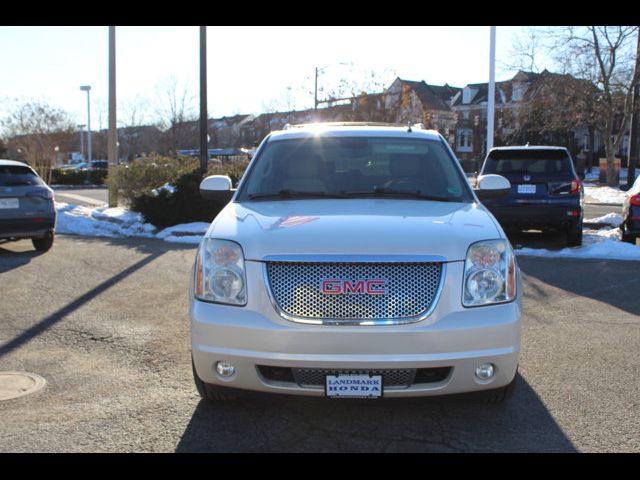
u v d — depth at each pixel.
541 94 31.81
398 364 3.32
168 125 50.84
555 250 10.62
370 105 25.38
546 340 5.58
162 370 4.79
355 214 3.91
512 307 3.52
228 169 14.41
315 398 3.56
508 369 3.50
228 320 3.45
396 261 3.39
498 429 3.76
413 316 3.37
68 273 8.67
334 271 3.40
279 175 4.83
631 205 10.01
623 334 5.75
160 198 13.66
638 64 27.27
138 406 4.09
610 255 9.83
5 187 9.88
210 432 3.72
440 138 5.27
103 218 15.85
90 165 52.88
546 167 10.48
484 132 61.03
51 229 10.49
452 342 3.35
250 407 4.06
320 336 3.33
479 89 64.12
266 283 3.43
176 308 6.71
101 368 4.84
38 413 3.98
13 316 6.36
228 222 3.90
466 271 3.46
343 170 4.84
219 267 3.56
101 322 6.14
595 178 42.03
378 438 3.65
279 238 3.53
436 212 4.03
